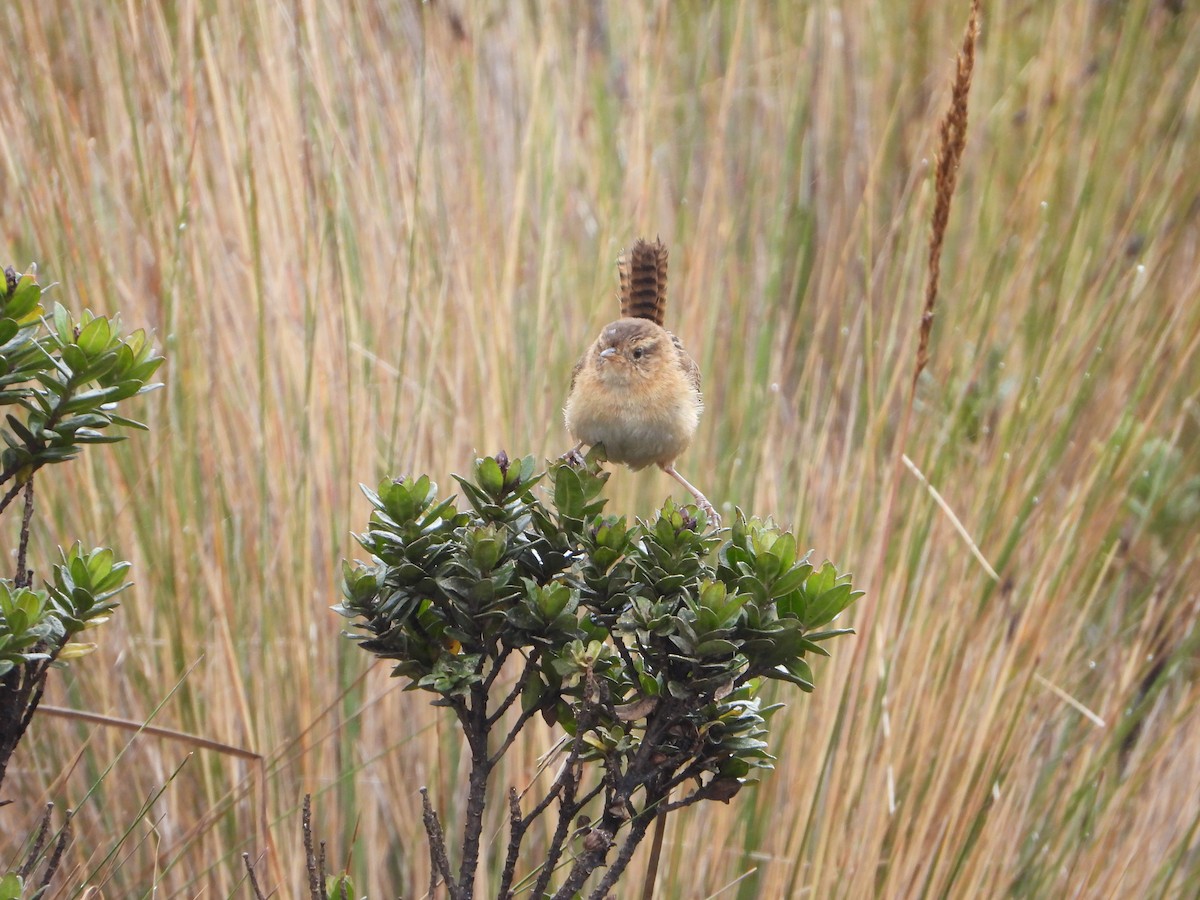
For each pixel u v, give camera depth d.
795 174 10.84
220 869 7.10
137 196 8.03
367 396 8.11
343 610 3.82
